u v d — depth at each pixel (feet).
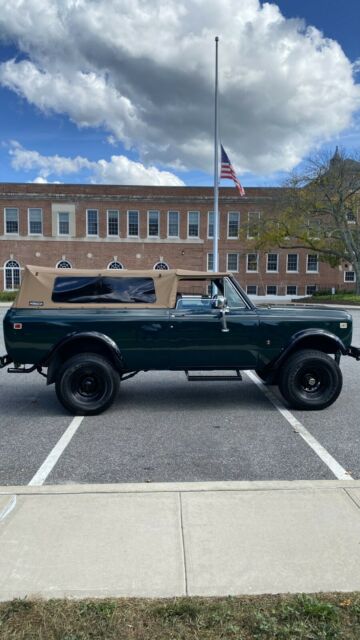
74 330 20.39
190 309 21.15
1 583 8.55
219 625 7.43
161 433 17.94
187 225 141.18
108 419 19.90
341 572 8.87
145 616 7.63
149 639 7.15
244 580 8.63
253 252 140.15
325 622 7.47
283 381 21.01
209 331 20.86
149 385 26.63
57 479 13.57
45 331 20.29
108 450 16.06
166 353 20.84
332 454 15.61
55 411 21.31
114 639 7.16
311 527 10.50
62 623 7.47
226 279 21.57
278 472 14.08
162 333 20.70
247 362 21.24
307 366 20.86
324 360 20.86
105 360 20.47
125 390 25.38
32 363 20.62
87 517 10.96
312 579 8.65
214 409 21.49
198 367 21.13
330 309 22.26
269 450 16.01
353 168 107.76
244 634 7.25
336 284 145.48
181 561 9.21
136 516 11.00
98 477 13.71
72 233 138.41
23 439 17.29
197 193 143.02
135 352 20.71
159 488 12.46
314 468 14.40
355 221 122.21
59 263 138.31
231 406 21.99
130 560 9.25
